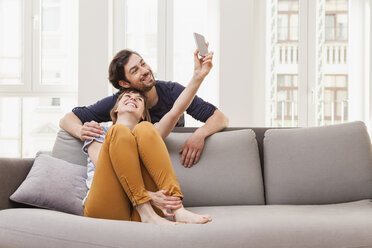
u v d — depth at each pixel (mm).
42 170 1826
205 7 4375
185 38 4395
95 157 1923
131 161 1625
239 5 4113
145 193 1615
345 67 4289
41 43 4465
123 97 2029
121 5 4391
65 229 1459
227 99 4113
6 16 4453
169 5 4363
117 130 1661
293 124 4316
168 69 4379
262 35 4305
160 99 2330
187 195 1981
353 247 1387
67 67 4488
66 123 2158
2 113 4512
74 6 4484
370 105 4109
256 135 2209
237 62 4117
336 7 4277
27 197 1720
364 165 1964
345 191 1952
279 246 1378
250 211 1731
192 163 2039
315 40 4281
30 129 4531
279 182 2014
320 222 1462
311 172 1987
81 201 1815
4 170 1790
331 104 4297
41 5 4461
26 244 1466
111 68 2172
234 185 1997
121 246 1391
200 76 1937
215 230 1418
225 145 2078
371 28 4094
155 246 1373
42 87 4438
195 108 2225
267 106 4320
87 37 4191
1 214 1599
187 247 1367
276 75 4316
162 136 2008
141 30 4422
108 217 1641
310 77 4289
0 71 4465
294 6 4312
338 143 2008
